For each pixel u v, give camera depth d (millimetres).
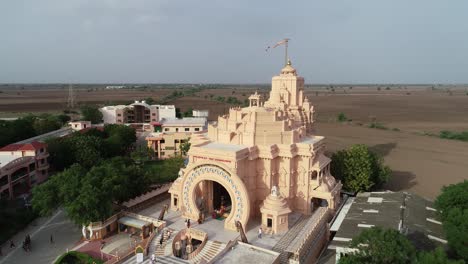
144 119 153375
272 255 43344
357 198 61875
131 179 60844
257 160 54719
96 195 50531
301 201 57344
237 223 49281
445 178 89250
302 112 75250
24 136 105562
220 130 57469
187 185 54156
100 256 48375
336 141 137625
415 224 50125
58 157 85438
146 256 44938
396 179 88188
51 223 60438
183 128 115000
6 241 53625
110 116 148500
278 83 76688
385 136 149500
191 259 44812
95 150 89000
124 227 56438
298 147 56000
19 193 73562
